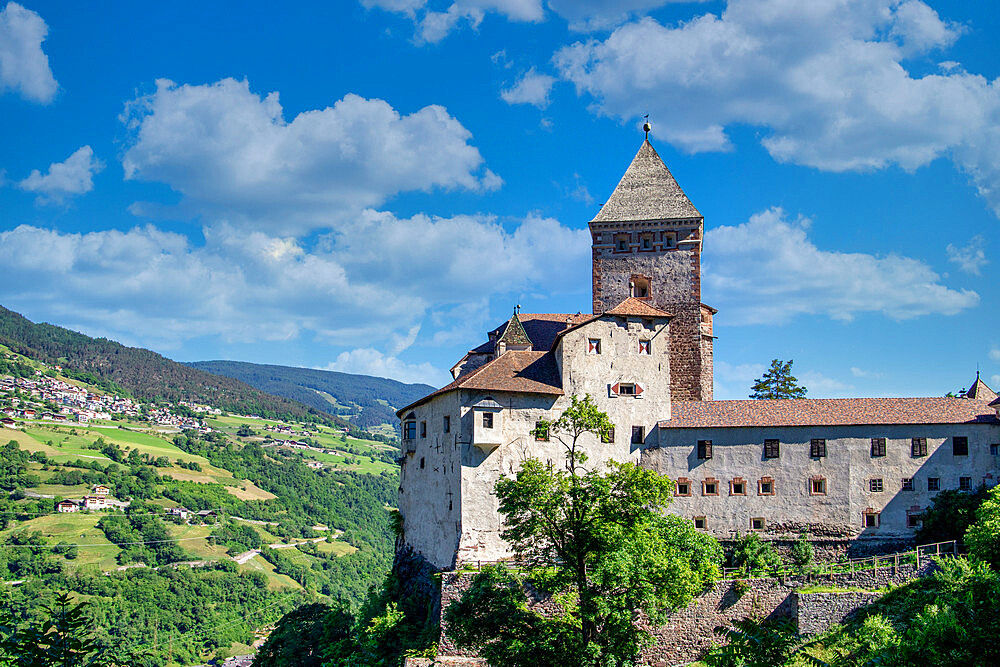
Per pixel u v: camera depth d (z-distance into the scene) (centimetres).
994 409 7138
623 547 5022
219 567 16588
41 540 15975
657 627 6231
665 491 5250
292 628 7769
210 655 12912
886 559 6844
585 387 7131
